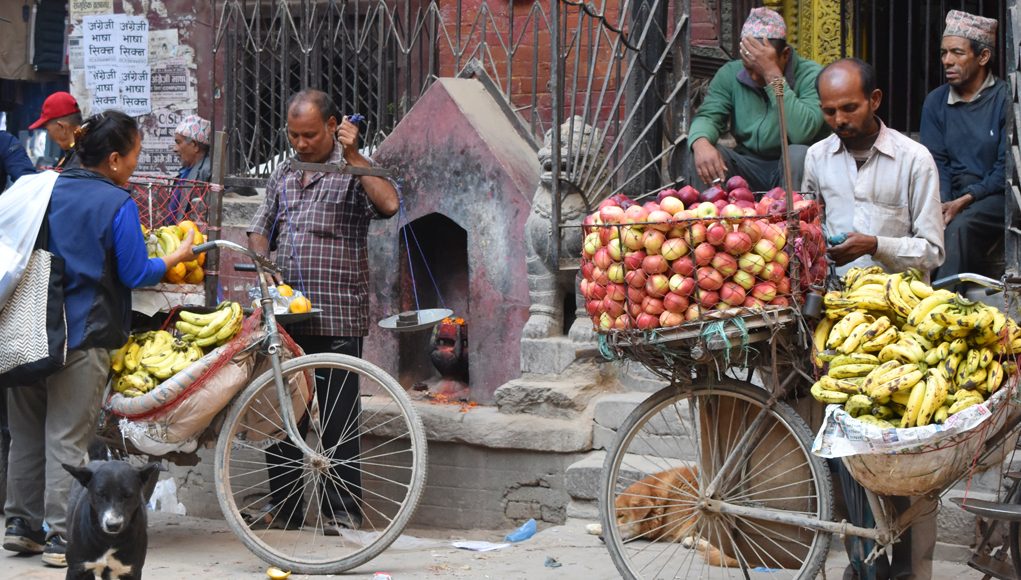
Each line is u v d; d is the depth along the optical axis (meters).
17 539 5.54
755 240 4.20
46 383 5.35
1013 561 4.29
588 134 7.15
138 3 9.91
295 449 6.45
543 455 6.84
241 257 8.35
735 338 4.25
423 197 7.55
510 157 7.38
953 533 5.16
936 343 4.00
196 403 5.30
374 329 7.74
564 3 6.67
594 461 6.31
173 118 9.91
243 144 8.70
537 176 7.47
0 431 6.50
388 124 8.47
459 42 8.03
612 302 4.38
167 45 9.88
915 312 4.04
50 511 5.36
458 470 7.15
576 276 7.00
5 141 7.18
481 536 6.94
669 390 4.64
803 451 4.48
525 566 5.34
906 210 4.82
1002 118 6.43
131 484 4.37
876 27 8.48
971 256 6.28
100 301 5.31
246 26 8.63
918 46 8.80
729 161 6.68
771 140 6.57
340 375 6.34
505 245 7.27
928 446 3.86
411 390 7.71
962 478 4.05
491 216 7.31
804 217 4.30
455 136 7.43
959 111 6.59
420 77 8.26
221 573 5.27
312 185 6.36
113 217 5.34
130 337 5.64
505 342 7.29
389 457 7.34
